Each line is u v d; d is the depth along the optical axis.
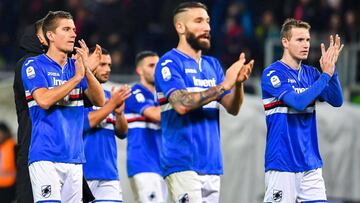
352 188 44.78
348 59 51.78
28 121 26.38
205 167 25.94
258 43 54.31
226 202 41.59
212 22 56.19
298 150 26.64
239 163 41.97
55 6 55.12
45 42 26.52
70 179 25.67
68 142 25.55
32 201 26.16
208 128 26.11
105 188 31.12
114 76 49.59
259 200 42.25
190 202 25.64
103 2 58.28
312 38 52.56
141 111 33.88
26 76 25.45
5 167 41.59
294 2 55.31
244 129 42.12
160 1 57.84
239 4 55.75
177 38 55.81
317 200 26.77
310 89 25.95
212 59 27.11
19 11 56.97
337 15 55.62
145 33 57.12
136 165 33.91
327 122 44.47
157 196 33.91
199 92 25.28
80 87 25.98
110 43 55.28
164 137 26.20
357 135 45.09
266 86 26.84
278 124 26.67
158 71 26.11
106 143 31.19
